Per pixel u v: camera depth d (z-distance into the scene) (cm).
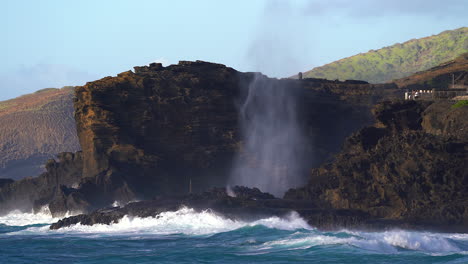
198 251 5272
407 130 7812
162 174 10225
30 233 7531
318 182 7969
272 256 4816
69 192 9538
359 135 8012
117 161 10150
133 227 7325
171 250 5466
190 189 9956
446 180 6750
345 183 7362
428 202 6638
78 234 7100
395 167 7006
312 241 5234
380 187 7019
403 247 5078
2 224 9369
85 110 10450
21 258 5444
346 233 5644
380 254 4691
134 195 9638
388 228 6275
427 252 4834
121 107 10544
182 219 7238
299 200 7706
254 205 7350
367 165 7331
